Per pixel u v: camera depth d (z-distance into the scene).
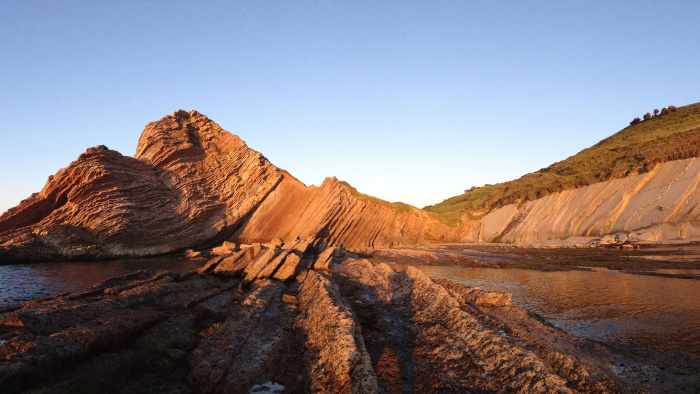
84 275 26.92
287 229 49.47
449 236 67.88
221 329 12.49
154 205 42.72
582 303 17.67
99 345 9.20
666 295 18.72
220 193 47.94
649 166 51.56
